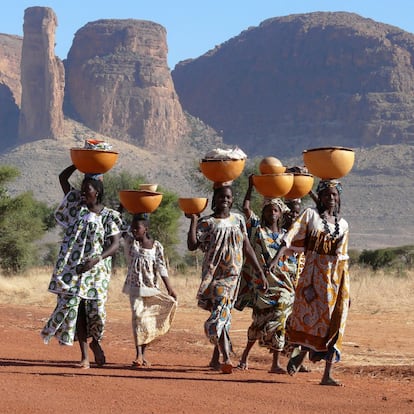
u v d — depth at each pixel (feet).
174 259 380.99
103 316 67.05
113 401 52.01
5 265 343.87
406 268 351.46
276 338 70.49
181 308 157.69
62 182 68.28
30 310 150.61
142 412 48.93
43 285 217.97
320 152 61.93
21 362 71.67
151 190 73.67
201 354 87.86
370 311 153.48
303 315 62.34
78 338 68.13
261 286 70.64
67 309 65.21
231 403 52.95
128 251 73.31
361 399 56.39
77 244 65.77
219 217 67.41
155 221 358.23
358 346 104.42
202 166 67.31
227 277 66.90
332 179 62.59
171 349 91.56
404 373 74.74
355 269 303.89
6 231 346.95
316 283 62.03
